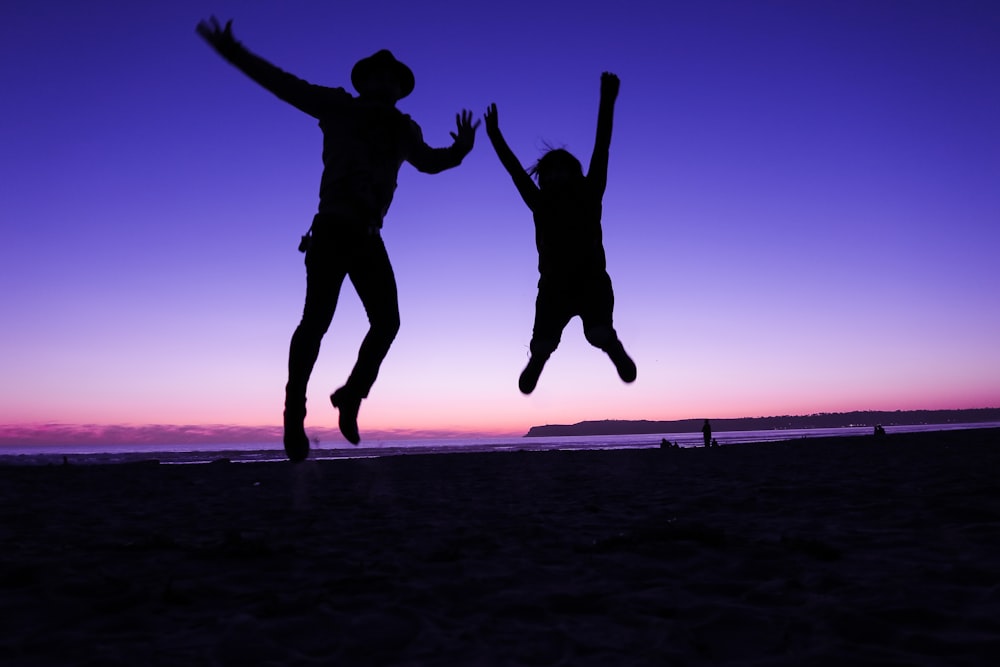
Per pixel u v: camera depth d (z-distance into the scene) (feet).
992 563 10.21
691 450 70.74
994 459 33.32
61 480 37.91
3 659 6.89
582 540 13.88
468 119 11.00
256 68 9.08
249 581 10.56
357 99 9.80
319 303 9.09
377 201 9.48
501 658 6.77
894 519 15.31
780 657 6.58
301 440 8.89
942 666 6.17
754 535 13.89
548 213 10.58
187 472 45.80
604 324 10.16
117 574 10.99
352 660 6.80
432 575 10.68
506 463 50.90
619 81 10.77
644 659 6.63
